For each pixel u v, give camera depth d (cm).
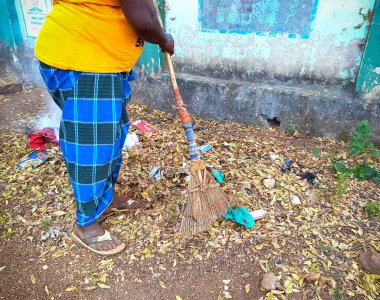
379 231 264
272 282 219
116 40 197
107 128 211
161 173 325
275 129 410
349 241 254
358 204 291
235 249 247
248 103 410
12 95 554
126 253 246
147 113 457
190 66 439
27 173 333
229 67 419
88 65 198
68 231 266
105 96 205
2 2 550
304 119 390
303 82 391
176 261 240
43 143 379
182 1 410
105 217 274
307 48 375
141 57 446
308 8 359
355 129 370
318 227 266
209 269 235
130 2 181
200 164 236
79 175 218
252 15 384
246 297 217
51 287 225
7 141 402
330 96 372
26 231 268
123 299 218
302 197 297
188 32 423
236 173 322
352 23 349
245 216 267
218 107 427
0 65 586
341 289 220
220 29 405
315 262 237
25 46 568
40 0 516
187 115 237
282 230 262
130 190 302
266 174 323
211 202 239
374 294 217
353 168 330
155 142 381
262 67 403
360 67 354
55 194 305
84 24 191
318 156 355
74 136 210
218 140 387
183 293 221
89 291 222
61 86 206
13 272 236
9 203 297
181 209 279
